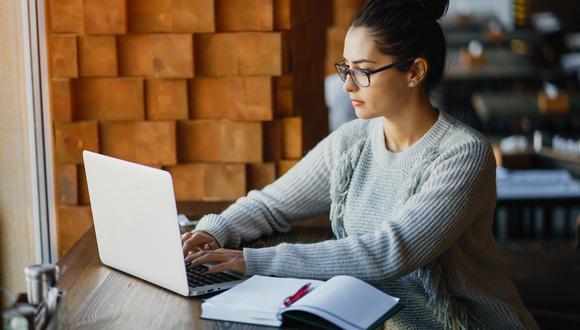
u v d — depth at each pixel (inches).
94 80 115.8
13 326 60.5
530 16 441.1
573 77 337.1
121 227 80.4
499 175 203.2
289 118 119.1
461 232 80.9
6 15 105.9
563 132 274.4
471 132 84.1
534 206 185.3
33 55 112.3
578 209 229.1
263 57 115.3
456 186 80.3
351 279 72.9
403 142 86.4
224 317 69.9
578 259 166.7
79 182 117.7
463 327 83.7
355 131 93.0
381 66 81.0
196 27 114.4
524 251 174.6
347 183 90.0
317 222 100.0
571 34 477.1
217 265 77.1
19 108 109.0
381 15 80.7
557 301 138.6
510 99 296.2
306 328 67.8
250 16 114.7
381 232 79.7
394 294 86.1
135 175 76.5
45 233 116.8
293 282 74.8
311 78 133.6
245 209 93.0
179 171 119.2
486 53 371.9
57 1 113.3
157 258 76.9
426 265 82.7
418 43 81.3
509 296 87.3
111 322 69.9
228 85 116.5
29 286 63.7
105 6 113.1
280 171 120.1
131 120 116.7
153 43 115.0
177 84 116.2
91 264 85.0
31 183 111.9
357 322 67.2
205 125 118.0
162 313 71.6
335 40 297.9
